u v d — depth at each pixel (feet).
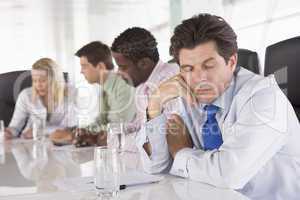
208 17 4.02
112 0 13.41
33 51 13.05
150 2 13.32
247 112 3.76
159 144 4.11
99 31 13.50
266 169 4.03
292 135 4.16
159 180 3.50
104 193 2.99
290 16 8.93
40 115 8.01
